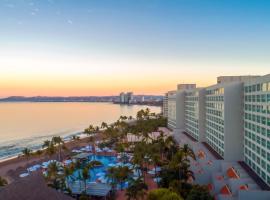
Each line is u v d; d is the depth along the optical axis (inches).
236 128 3378.4
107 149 5708.7
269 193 2267.5
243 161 3319.4
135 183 2704.2
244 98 3267.7
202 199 2277.3
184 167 3019.2
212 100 4160.9
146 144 4350.4
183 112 6363.2
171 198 2092.8
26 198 1445.6
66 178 3346.5
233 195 2429.9
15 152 7052.2
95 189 3088.1
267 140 2561.5
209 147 4256.9
